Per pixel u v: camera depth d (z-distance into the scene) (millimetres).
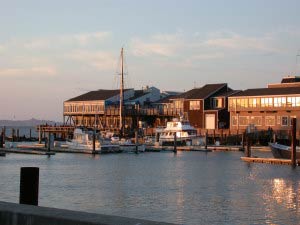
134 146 79312
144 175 44625
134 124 114188
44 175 44062
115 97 119375
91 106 120562
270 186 36656
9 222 8055
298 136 82812
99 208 27312
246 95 97562
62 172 47000
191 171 48469
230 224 23281
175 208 27312
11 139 113562
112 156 70688
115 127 109188
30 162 58781
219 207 27641
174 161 61500
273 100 93438
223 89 109000
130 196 31469
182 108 110812
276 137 84375
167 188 35406
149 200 29906
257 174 45188
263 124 94625
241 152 79500
